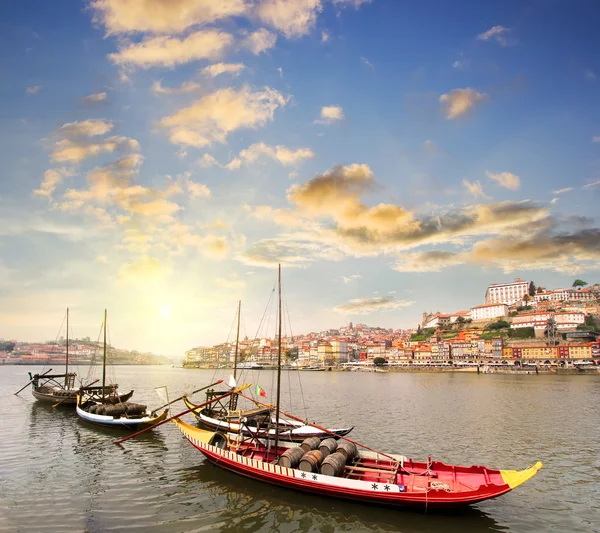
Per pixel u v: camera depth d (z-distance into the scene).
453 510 26.92
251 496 29.02
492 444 46.12
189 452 40.38
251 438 36.28
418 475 28.38
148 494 29.53
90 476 33.38
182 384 149.25
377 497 26.88
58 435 48.09
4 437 47.16
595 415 67.94
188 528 24.58
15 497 29.06
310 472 28.75
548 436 50.44
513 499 29.56
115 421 50.34
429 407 78.75
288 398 96.12
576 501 29.34
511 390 119.44
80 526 24.70
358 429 54.66
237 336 57.94
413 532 24.33
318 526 24.88
